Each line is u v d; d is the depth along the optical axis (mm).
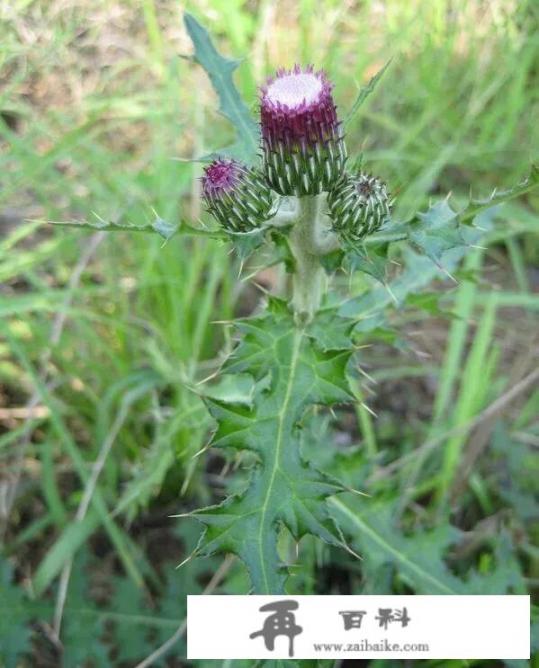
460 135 269
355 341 163
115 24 290
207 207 134
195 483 216
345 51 278
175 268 227
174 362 221
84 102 262
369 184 129
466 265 220
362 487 177
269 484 129
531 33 292
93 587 206
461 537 171
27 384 232
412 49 282
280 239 139
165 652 182
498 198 123
